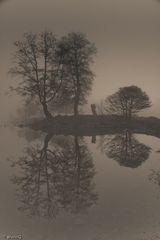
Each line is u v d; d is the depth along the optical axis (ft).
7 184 35.53
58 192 32.60
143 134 77.92
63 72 96.73
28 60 96.22
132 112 90.58
